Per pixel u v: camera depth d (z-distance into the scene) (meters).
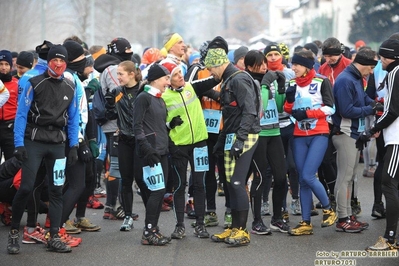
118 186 16.53
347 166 14.91
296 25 109.75
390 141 13.27
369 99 15.08
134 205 18.38
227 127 13.77
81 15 72.25
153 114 13.83
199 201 14.60
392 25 70.31
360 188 20.03
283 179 14.77
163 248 13.85
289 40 98.94
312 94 14.51
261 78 14.59
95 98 16.42
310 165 14.58
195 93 14.70
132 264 12.80
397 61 13.21
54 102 13.16
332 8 88.88
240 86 13.45
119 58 16.80
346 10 87.50
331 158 16.38
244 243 13.94
